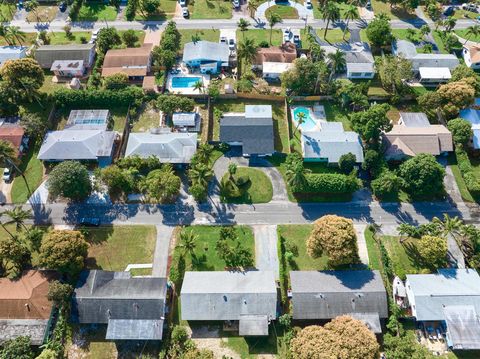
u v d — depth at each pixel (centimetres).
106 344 9412
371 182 12038
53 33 17075
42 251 9706
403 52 15788
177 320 9744
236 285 9844
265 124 13300
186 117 13588
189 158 12462
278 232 11181
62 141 12638
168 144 12638
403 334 9319
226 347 9362
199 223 11494
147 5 17362
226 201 11962
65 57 15425
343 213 11744
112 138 12950
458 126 12825
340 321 8881
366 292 9669
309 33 16575
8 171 12369
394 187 11581
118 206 11844
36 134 13288
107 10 18162
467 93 13288
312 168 12694
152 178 11494
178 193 12112
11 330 9219
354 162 12212
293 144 13250
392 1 18012
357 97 13700
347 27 16862
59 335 9300
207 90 14612
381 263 10669
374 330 9212
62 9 18138
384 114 12312
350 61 15388
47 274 10031
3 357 8525
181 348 9194
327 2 16975
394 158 12594
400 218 11631
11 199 11981
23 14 18025
